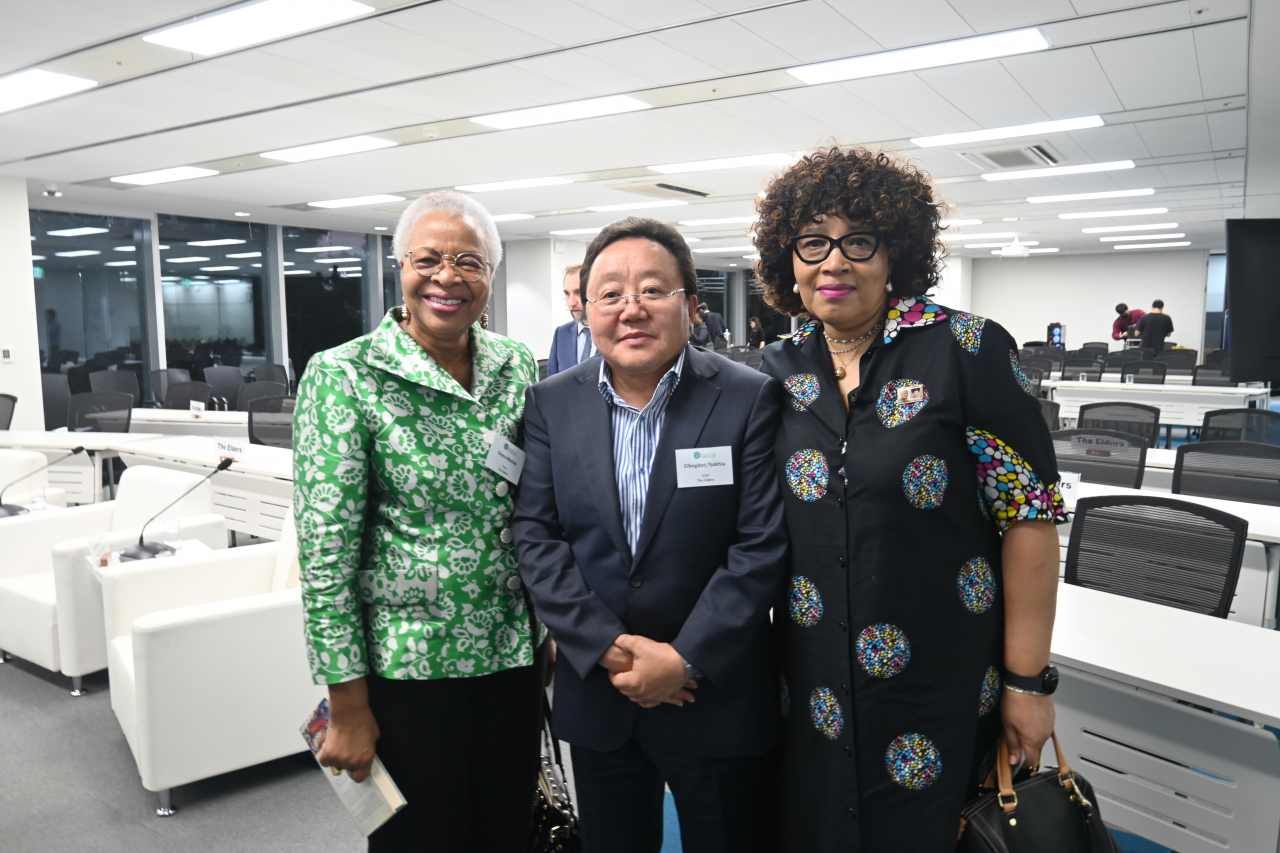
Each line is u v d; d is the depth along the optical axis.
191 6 3.76
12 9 3.77
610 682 1.29
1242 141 6.81
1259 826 1.47
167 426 6.37
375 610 1.39
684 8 3.87
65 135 6.20
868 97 5.43
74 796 2.32
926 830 1.17
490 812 1.50
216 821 2.20
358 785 1.39
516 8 3.84
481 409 1.42
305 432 1.33
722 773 1.28
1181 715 1.56
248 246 11.50
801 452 1.23
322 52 4.40
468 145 6.71
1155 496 2.22
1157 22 4.11
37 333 8.78
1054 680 1.19
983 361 1.15
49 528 3.36
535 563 1.31
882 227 1.16
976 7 3.91
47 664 3.01
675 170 7.94
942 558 1.16
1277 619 2.95
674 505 1.26
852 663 1.19
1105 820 1.71
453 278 1.35
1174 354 11.02
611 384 1.34
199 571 2.64
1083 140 6.77
